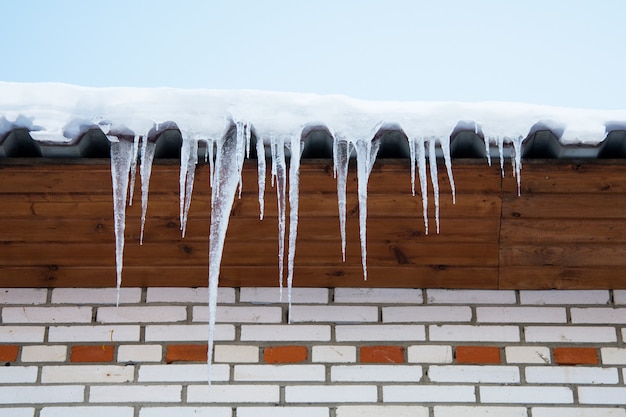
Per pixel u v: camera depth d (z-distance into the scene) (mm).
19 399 3764
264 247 3775
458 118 3266
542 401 3791
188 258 3820
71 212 3623
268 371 3822
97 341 3877
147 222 3674
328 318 3926
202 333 3895
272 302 3953
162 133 3334
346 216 3652
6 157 3420
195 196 3594
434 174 3361
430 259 3836
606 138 3350
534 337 3910
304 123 3264
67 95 3258
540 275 3908
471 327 3920
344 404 3762
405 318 3932
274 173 3330
